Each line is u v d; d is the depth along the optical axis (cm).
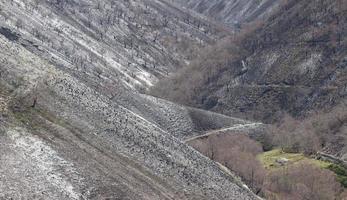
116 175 8769
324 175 17275
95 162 8800
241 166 16825
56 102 10488
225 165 16538
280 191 15925
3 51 11469
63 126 9606
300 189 16012
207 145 19125
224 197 11381
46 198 6819
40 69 12069
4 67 10412
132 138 11325
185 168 11588
